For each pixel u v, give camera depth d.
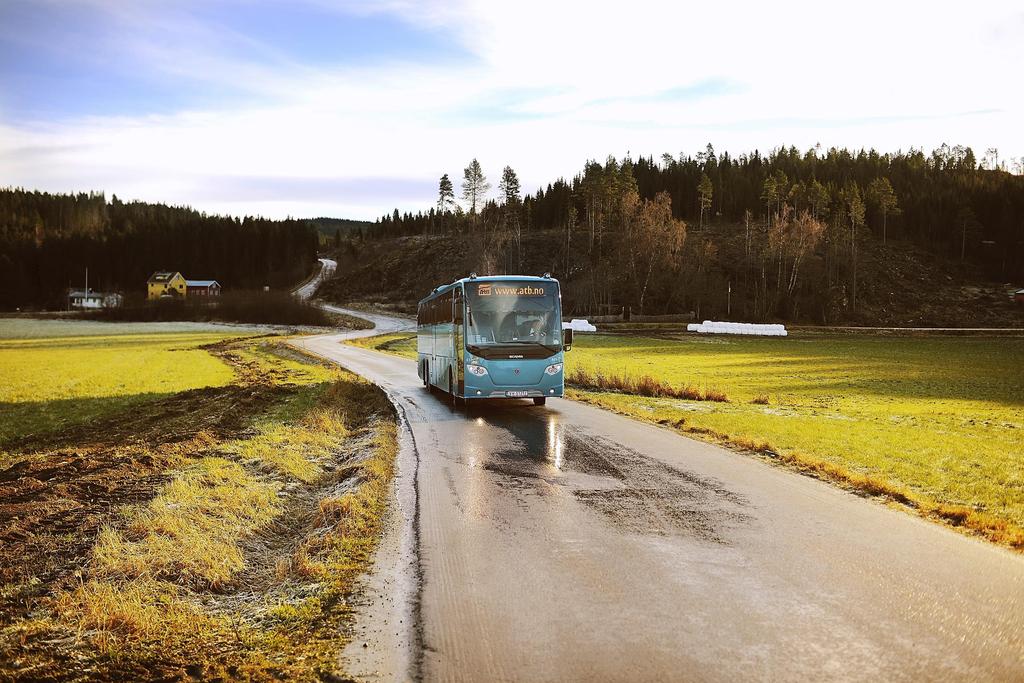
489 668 4.61
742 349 58.38
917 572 6.49
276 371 35.09
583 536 7.64
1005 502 9.68
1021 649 4.89
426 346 25.02
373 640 5.07
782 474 11.00
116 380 31.73
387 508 8.83
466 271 118.62
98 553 6.63
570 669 4.59
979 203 178.12
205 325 108.12
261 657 4.84
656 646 4.93
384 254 196.00
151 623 5.25
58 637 5.06
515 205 148.25
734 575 6.41
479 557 6.92
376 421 16.61
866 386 30.14
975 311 126.94
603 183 137.88
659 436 14.84
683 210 188.12
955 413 21.06
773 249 124.50
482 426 16.25
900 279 141.12
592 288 112.25
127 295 144.00
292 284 196.75
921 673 4.52
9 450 14.93
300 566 6.56
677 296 113.56
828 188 177.00
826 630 5.20
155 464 11.27
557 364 18.92
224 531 7.65
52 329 96.50
